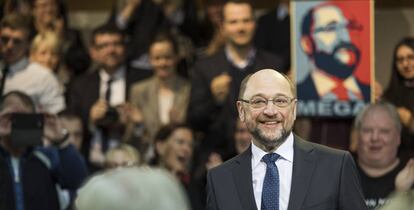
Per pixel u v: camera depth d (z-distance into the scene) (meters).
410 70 9.02
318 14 8.37
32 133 8.30
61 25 11.92
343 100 8.36
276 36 10.98
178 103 10.80
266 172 6.18
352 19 8.32
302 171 6.17
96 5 13.16
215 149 9.70
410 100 8.98
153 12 12.24
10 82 10.39
